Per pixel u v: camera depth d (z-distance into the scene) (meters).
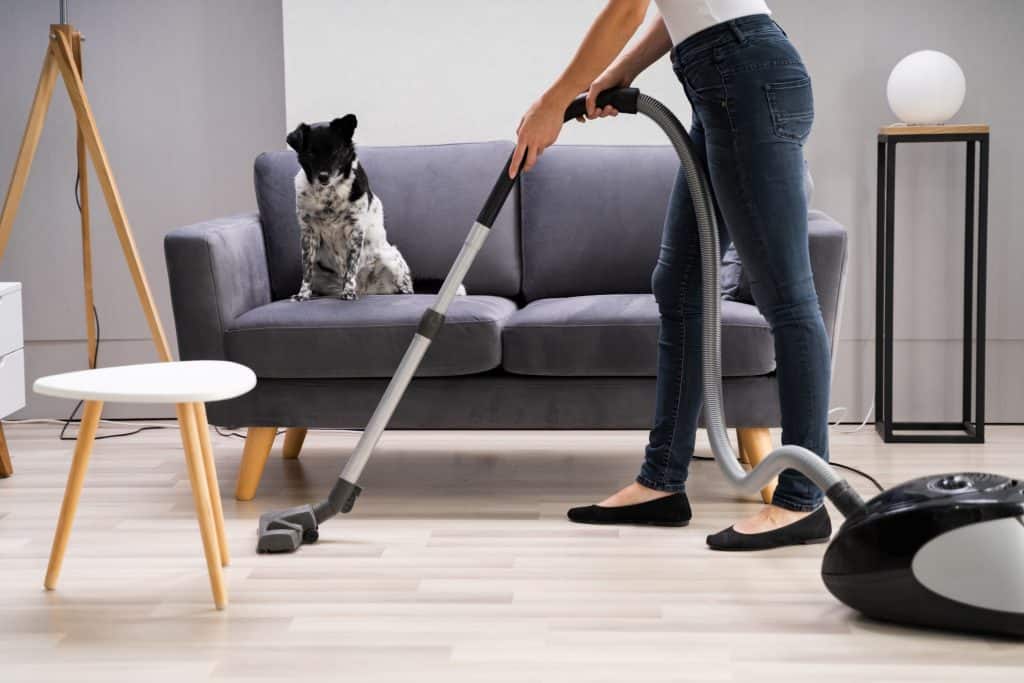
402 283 3.25
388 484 3.00
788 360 2.32
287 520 2.45
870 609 1.94
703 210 2.38
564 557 2.35
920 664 1.78
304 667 1.80
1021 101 3.75
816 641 1.88
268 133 3.90
